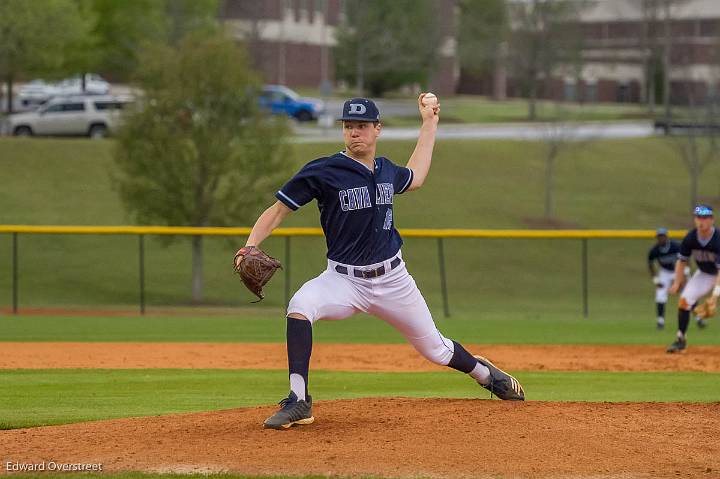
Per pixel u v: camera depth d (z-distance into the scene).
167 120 93.69
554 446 22.34
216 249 112.00
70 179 132.50
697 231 51.59
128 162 94.56
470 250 117.31
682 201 145.25
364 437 22.89
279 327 71.06
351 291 23.47
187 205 94.44
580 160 162.25
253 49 193.75
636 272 111.19
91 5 184.38
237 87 93.62
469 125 194.62
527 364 49.66
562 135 147.50
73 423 27.78
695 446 22.72
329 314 23.55
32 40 151.38
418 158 24.83
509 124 198.25
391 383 41.53
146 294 96.12
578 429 23.62
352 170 22.97
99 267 104.31
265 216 23.22
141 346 57.28
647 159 166.12
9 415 31.20
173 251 110.19
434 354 25.23
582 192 147.50
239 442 22.73
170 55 95.94
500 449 22.06
